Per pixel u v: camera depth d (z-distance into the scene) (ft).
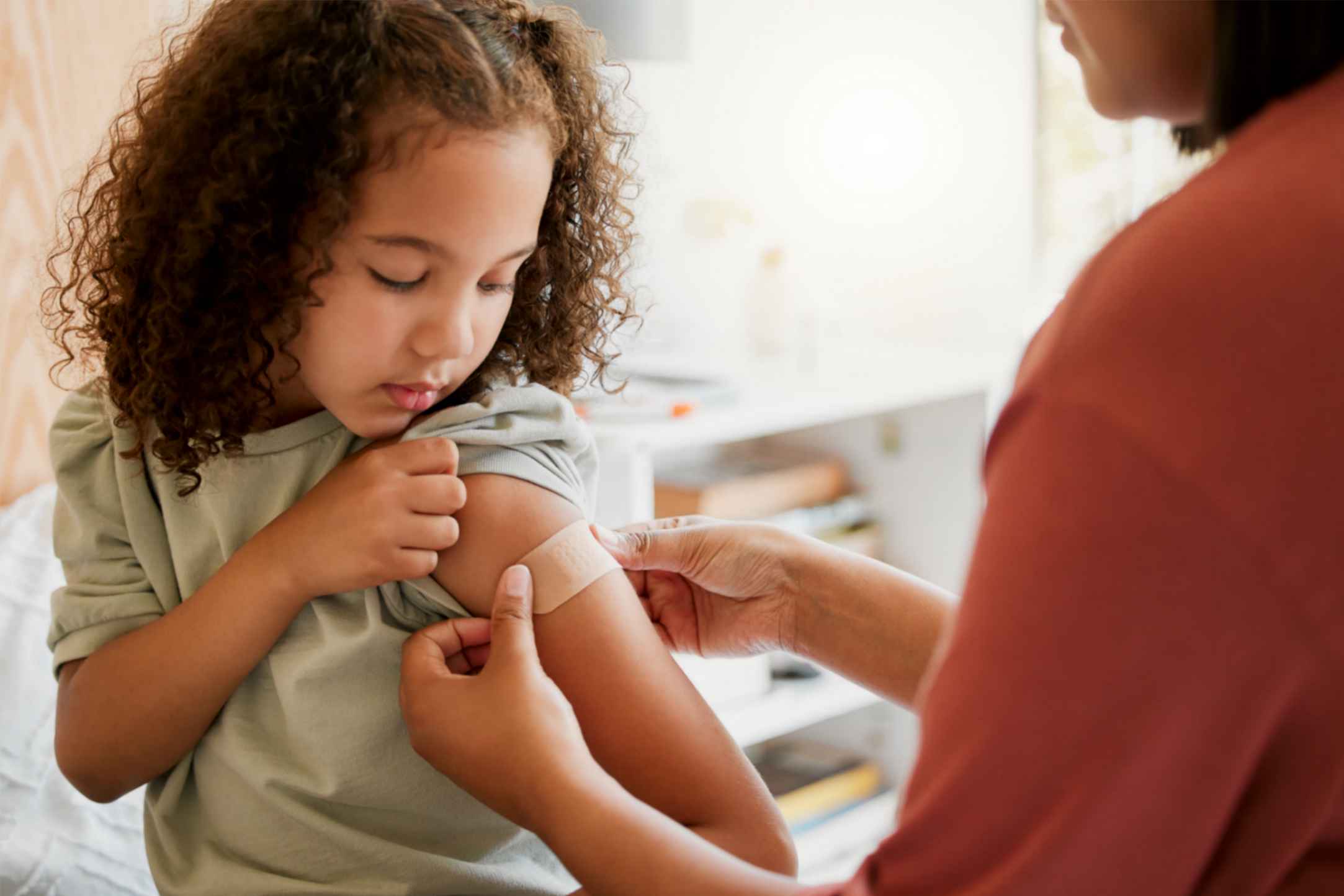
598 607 2.62
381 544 2.58
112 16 4.54
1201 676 1.88
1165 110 2.20
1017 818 1.95
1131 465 1.89
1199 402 1.88
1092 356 1.93
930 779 2.01
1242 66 2.03
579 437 2.87
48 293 3.83
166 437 2.68
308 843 2.70
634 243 3.99
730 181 8.11
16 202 4.39
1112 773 1.91
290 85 2.45
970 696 1.96
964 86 7.41
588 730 2.58
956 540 6.55
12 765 3.32
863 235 8.01
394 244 2.45
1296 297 1.88
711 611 3.14
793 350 7.23
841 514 6.64
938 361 7.02
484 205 2.46
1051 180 7.07
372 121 2.43
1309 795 1.98
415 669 2.54
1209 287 1.90
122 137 2.90
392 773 2.68
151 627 2.71
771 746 7.08
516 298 2.93
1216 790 1.94
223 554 2.79
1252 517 1.86
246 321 2.58
